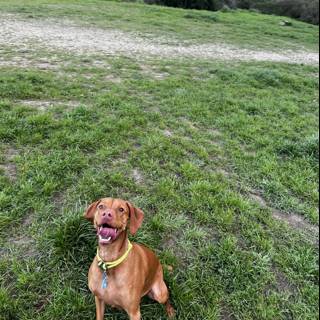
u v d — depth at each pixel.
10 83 2.64
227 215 1.56
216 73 3.83
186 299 1.18
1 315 1.07
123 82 3.12
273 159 2.11
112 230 0.90
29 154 1.80
